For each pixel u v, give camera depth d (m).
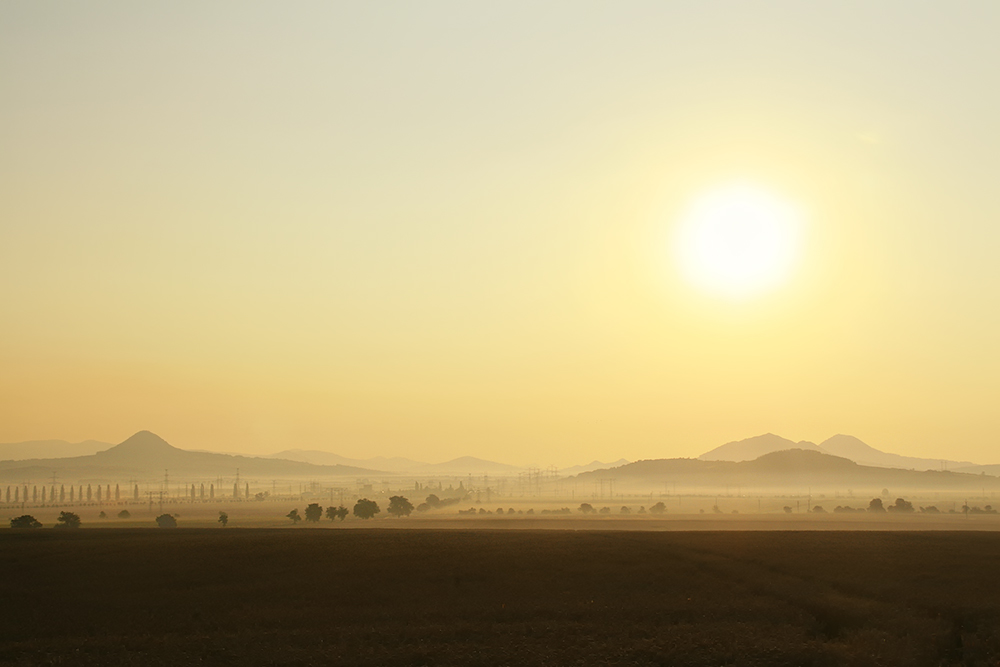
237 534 115.75
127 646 44.59
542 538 105.44
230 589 64.38
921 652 38.41
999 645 40.00
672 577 67.69
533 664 38.47
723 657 38.72
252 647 43.53
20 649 44.25
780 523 192.25
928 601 54.44
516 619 51.28
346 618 52.47
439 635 46.09
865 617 48.56
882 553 84.19
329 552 86.50
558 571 71.62
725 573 70.38
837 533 114.06
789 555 82.06
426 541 99.50
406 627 48.88
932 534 111.44
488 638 45.25
